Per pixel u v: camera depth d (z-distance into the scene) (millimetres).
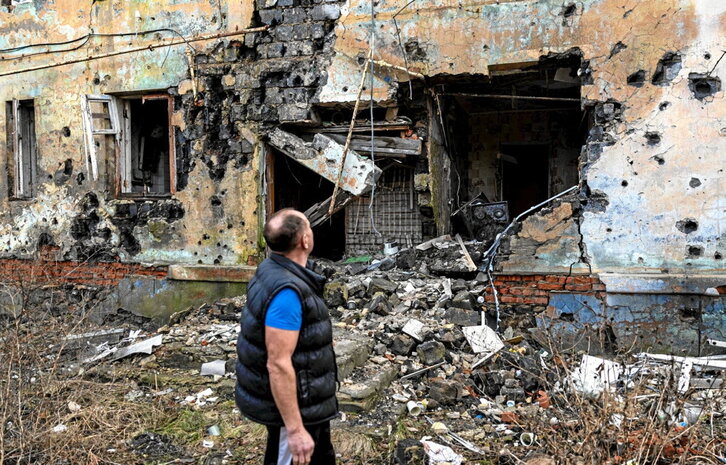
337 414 3125
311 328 2959
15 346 5172
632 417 3875
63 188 9180
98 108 8891
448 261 7426
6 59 9477
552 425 4473
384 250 8125
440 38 7172
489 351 5945
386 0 7387
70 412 4973
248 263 8133
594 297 6684
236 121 8133
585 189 6836
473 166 12016
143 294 8664
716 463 3660
